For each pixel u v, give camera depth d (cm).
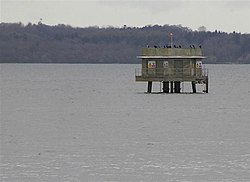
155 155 16938
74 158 16538
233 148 18050
